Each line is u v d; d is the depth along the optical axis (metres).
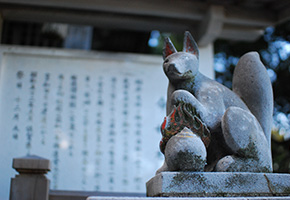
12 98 6.10
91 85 6.30
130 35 10.60
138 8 6.52
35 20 6.88
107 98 6.27
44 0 6.31
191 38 3.23
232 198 2.35
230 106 2.98
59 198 4.71
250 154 2.70
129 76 6.43
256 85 3.14
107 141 6.05
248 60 3.24
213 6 6.54
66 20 6.91
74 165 5.87
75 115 6.11
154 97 6.38
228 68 10.25
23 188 4.29
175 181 2.48
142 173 5.96
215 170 2.72
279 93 9.41
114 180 5.88
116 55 6.50
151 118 6.27
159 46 10.62
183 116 2.73
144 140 6.13
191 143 2.54
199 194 2.48
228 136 2.70
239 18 6.66
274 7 6.73
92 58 6.44
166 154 2.60
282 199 2.39
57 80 6.27
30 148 5.88
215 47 10.29
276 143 8.88
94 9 6.61
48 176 5.77
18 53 6.34
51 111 6.10
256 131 2.78
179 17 6.80
